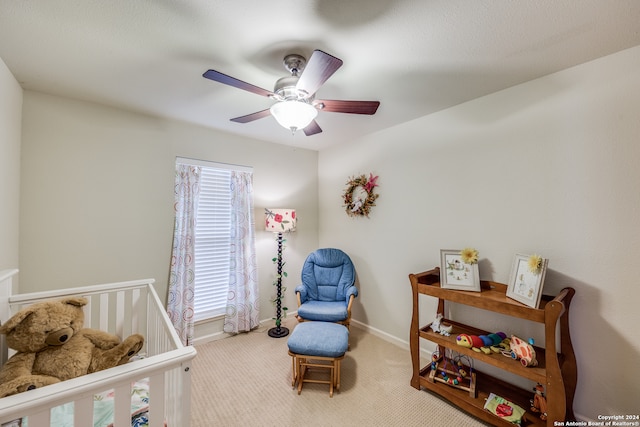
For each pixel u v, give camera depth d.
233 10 1.24
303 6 1.21
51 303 1.30
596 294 1.67
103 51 1.57
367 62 1.68
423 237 2.64
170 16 1.28
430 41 1.48
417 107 2.40
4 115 1.71
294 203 3.72
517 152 2.01
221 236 3.11
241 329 3.11
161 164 2.65
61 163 2.17
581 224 1.73
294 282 3.72
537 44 1.51
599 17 1.29
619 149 1.60
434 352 2.29
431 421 1.81
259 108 2.40
